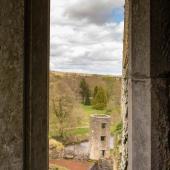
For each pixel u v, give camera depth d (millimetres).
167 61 1640
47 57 1499
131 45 1708
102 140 15781
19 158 1414
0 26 1358
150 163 1633
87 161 14898
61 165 13703
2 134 1378
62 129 15133
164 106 1650
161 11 1613
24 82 1421
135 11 1677
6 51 1371
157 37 1610
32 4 1417
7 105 1382
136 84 1685
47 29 1494
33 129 1449
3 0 1361
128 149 1800
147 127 1635
